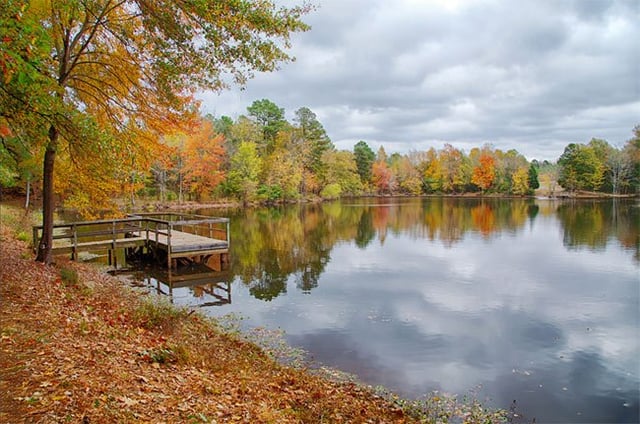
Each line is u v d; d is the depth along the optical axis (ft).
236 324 31.30
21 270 29.22
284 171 171.73
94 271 42.73
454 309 35.65
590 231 83.76
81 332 18.80
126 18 29.01
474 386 22.40
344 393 20.30
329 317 33.40
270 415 14.82
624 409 20.33
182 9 24.54
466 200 210.79
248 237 78.33
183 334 24.77
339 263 54.90
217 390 16.15
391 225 97.96
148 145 34.19
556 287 42.68
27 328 17.76
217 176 148.66
